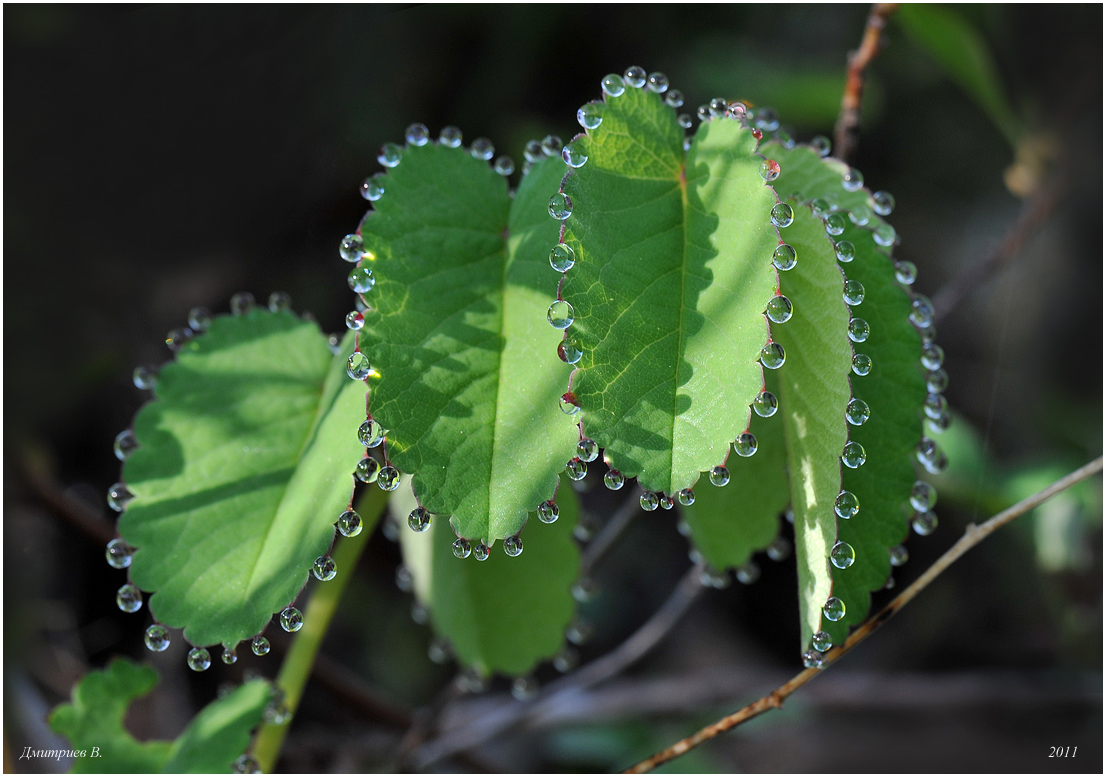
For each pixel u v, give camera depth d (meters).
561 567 0.24
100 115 0.42
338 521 0.21
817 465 0.21
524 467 0.21
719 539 0.23
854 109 0.26
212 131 0.46
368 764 0.33
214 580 0.22
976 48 0.35
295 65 0.47
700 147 0.21
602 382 0.21
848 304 0.21
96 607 0.40
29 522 0.37
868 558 0.21
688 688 0.43
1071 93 0.40
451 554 0.24
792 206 0.21
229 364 0.23
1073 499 0.33
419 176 0.22
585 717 0.41
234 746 0.23
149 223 0.44
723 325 0.21
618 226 0.21
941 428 0.23
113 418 0.43
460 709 0.43
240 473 0.22
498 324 0.21
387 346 0.21
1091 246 0.48
